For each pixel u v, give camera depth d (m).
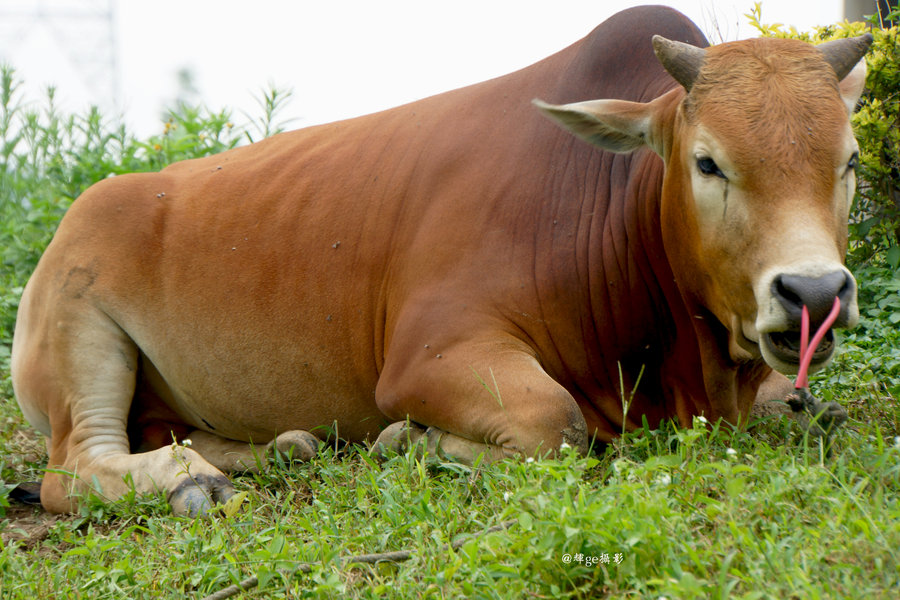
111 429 17.75
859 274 20.86
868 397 15.84
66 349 17.84
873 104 20.44
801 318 11.59
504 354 14.66
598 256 15.17
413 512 12.30
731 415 14.85
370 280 16.56
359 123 18.44
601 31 16.38
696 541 10.28
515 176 15.79
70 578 12.45
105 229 18.31
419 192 16.39
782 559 9.61
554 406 13.88
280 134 19.78
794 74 12.80
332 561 11.16
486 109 16.83
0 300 25.28
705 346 14.52
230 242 17.81
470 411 14.54
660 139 14.19
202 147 29.62
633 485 10.70
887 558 9.57
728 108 12.72
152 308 18.09
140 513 15.12
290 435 16.05
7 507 17.06
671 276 14.81
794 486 11.19
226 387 17.94
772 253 12.14
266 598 10.99
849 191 12.96
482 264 15.38
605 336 15.29
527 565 9.85
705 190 12.95
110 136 29.84
